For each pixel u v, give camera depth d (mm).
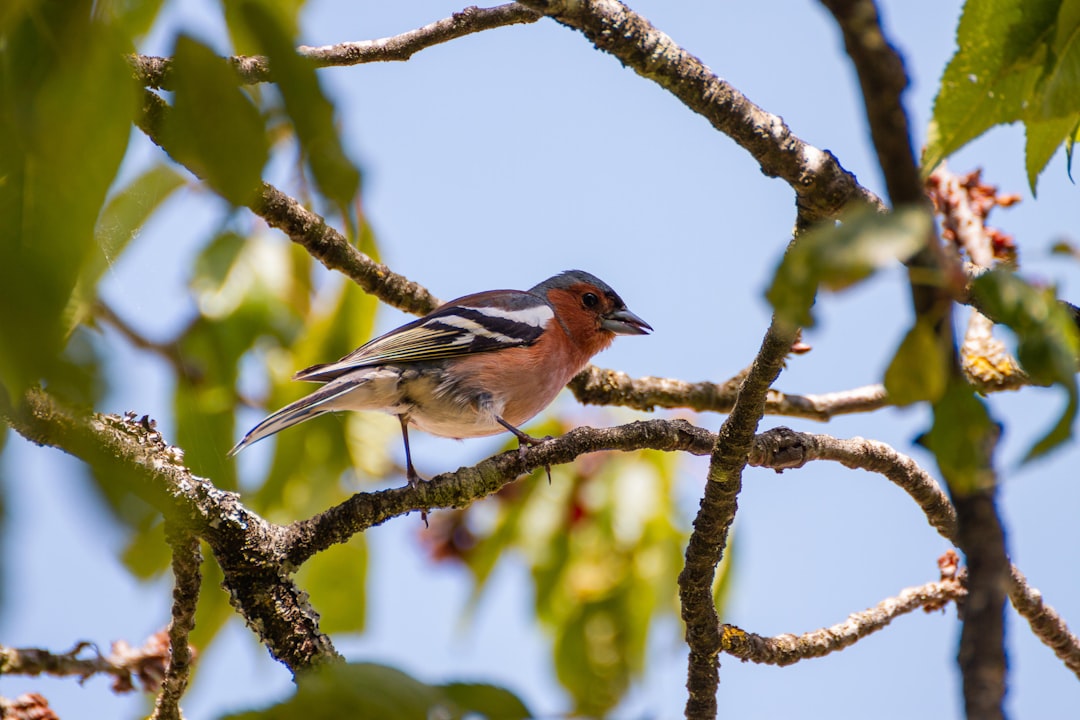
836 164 6820
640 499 11430
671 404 11641
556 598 11305
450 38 8258
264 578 7359
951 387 3498
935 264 3314
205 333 9820
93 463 2824
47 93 3076
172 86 3281
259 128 3314
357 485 11617
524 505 11594
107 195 3064
